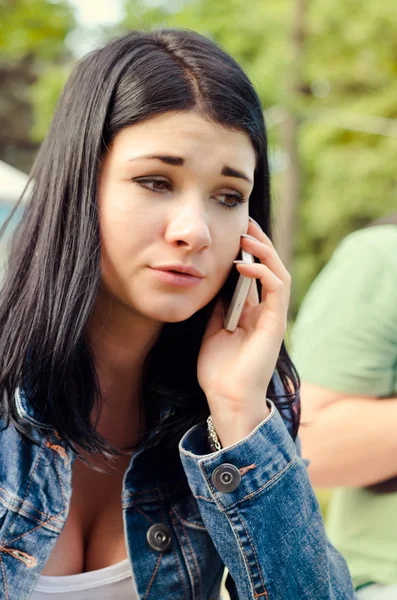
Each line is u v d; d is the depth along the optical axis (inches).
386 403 65.5
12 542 44.8
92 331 48.5
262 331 50.1
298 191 332.8
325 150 484.1
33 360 45.7
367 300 66.0
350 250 69.6
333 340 66.2
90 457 49.7
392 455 63.7
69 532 47.9
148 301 44.3
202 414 51.7
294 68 342.3
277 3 361.1
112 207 44.1
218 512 47.3
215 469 47.2
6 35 374.3
